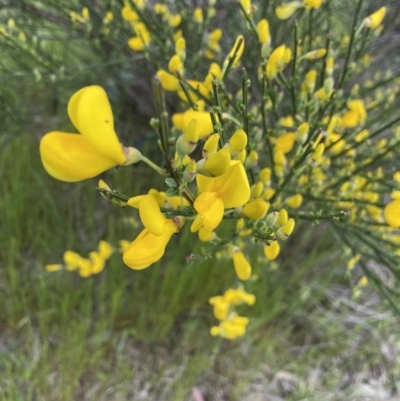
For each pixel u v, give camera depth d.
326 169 0.20
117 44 0.24
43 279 0.28
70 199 0.31
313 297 0.30
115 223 0.30
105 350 0.27
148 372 0.27
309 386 0.29
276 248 0.13
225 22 0.28
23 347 0.27
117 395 0.26
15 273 0.27
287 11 0.15
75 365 0.25
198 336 0.29
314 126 0.15
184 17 0.24
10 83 0.28
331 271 0.31
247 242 0.26
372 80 0.28
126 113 0.33
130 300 0.28
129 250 0.09
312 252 0.30
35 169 0.31
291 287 0.31
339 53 0.21
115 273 0.28
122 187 0.30
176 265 0.27
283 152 0.17
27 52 0.24
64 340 0.26
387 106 0.21
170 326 0.28
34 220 0.29
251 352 0.29
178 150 0.09
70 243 0.28
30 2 0.26
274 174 0.17
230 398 0.28
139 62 0.26
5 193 0.28
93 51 0.27
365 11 0.26
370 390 0.29
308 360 0.29
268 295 0.30
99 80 0.30
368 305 0.31
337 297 0.32
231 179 0.09
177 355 0.28
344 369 0.30
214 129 0.11
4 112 0.27
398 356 0.31
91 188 0.30
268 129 0.17
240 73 0.26
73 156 0.08
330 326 0.30
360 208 0.21
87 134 0.08
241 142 0.10
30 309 0.28
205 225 0.09
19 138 0.31
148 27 0.20
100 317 0.28
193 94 0.16
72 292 0.27
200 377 0.28
